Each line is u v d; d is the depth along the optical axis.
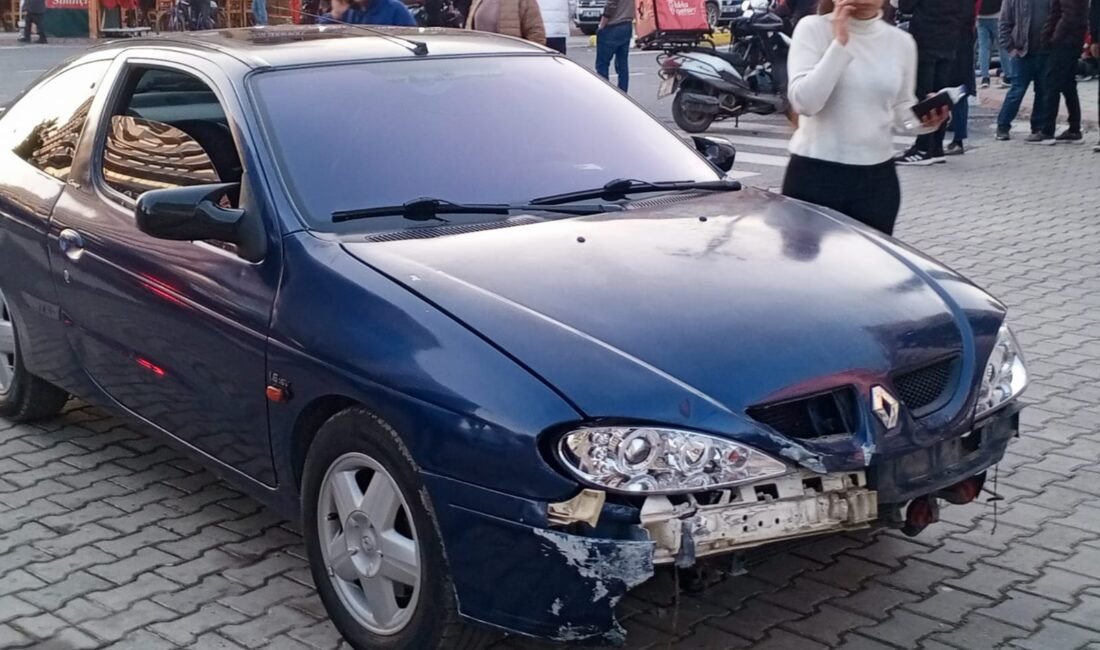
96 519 5.07
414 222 4.32
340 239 4.14
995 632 4.17
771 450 3.45
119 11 30.73
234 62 4.80
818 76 5.82
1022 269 9.01
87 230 5.02
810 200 6.12
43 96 5.85
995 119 16.84
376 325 3.78
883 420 3.62
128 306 4.79
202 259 4.44
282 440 4.14
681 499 3.39
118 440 5.90
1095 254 9.43
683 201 4.77
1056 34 14.26
